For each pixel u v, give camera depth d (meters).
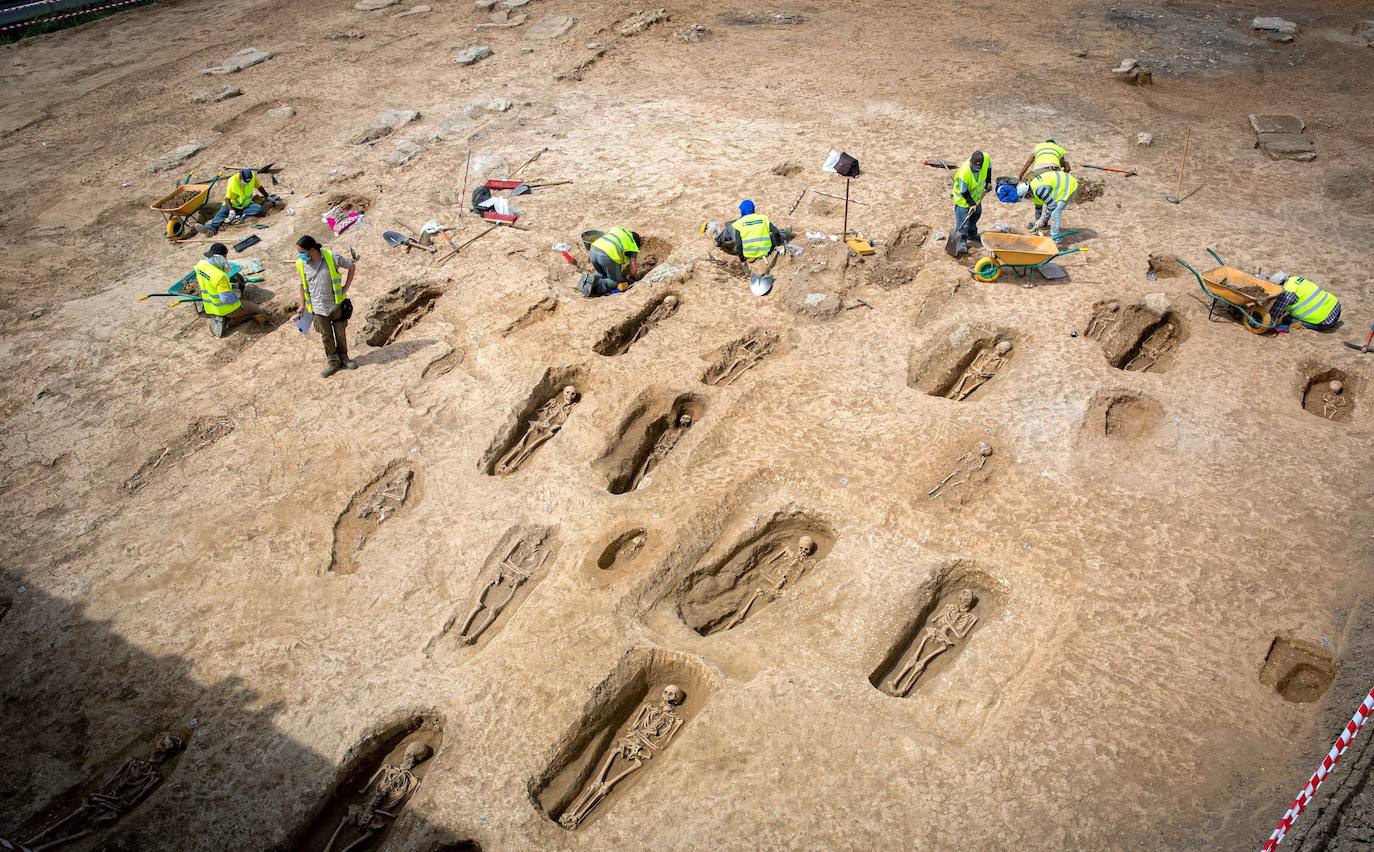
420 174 15.73
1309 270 11.57
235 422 10.92
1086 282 11.66
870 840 6.55
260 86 20.02
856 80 17.78
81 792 7.53
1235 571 8.06
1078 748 6.94
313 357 11.80
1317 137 14.75
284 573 9.07
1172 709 7.12
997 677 7.58
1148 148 14.77
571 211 14.20
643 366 10.91
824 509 9.08
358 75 20.09
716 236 12.80
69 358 12.28
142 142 18.20
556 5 22.80
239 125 18.52
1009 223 13.10
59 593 9.07
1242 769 6.71
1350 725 6.01
